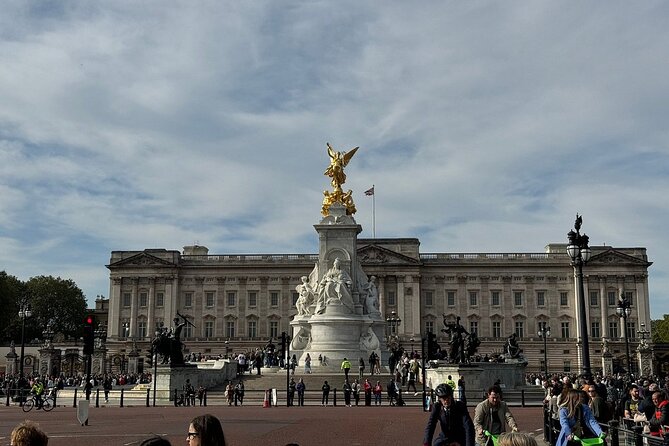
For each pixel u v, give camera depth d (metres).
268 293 155.62
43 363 110.81
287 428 33.31
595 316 151.75
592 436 16.53
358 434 30.73
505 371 61.81
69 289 175.75
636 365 138.38
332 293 76.06
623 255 152.62
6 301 141.62
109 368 151.88
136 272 156.38
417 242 154.75
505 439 8.52
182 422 36.94
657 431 20.34
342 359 72.56
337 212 83.06
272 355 79.38
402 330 150.50
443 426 15.01
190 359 100.69
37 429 9.22
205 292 156.62
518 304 153.62
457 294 154.38
